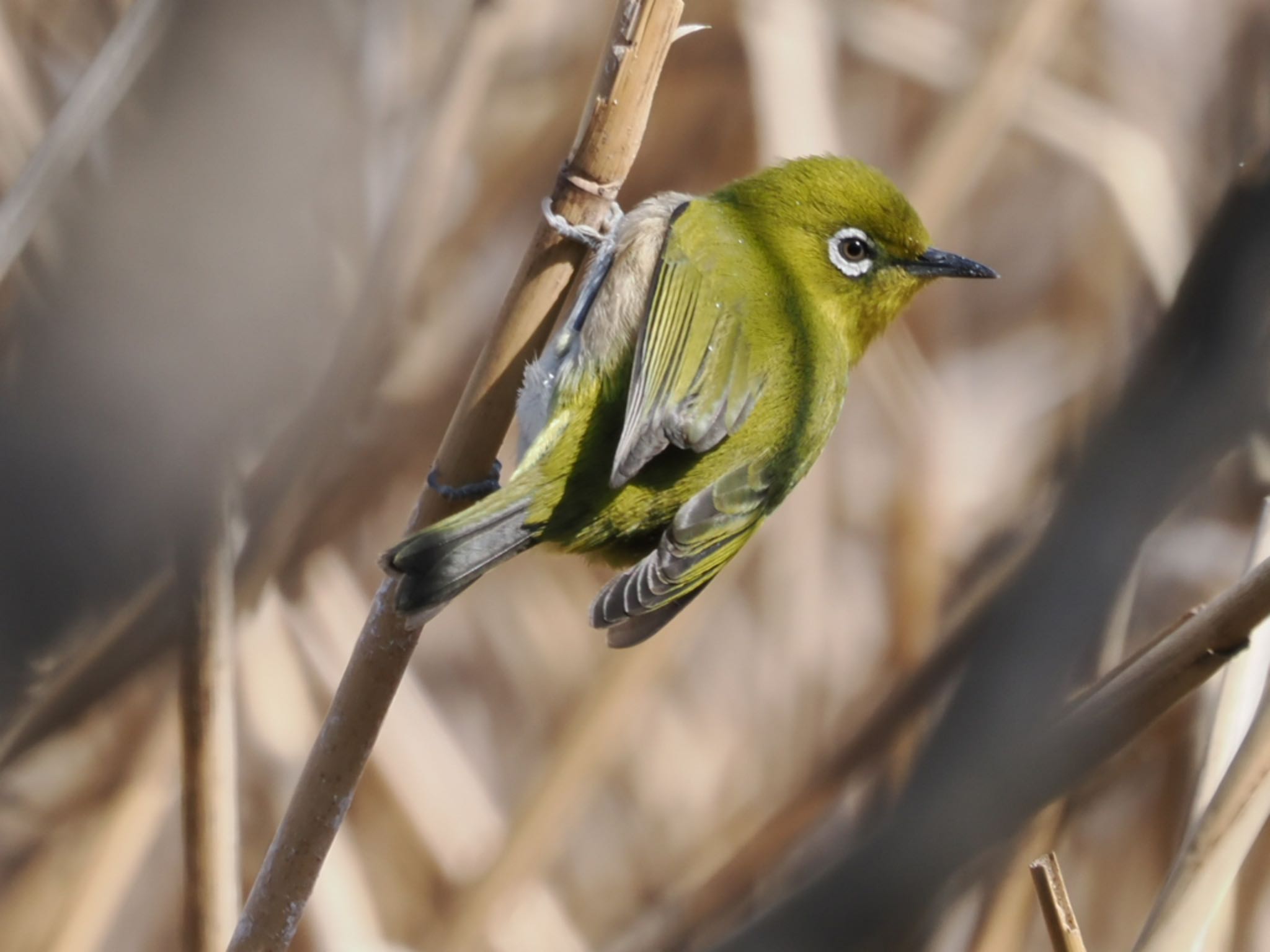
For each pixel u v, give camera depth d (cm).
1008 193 1485
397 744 1265
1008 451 1342
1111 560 675
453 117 982
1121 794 1166
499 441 699
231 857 748
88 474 877
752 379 812
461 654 1398
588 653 1388
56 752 1111
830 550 1348
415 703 1295
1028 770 665
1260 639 774
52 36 1091
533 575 1415
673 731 1340
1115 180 1274
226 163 858
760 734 1309
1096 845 1163
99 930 1018
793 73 1210
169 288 850
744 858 974
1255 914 1071
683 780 1323
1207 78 1346
